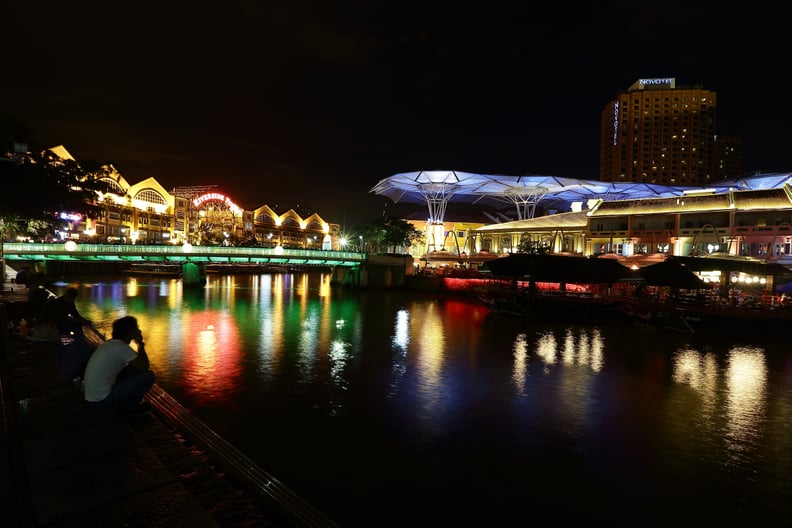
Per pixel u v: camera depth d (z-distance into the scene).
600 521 11.18
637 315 40.28
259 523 5.57
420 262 101.88
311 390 20.53
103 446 6.76
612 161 174.62
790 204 56.91
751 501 12.18
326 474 13.05
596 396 20.72
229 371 23.22
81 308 45.81
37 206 28.91
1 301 18.73
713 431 16.84
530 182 87.69
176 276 92.00
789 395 21.27
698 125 167.62
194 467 6.70
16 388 9.13
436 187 92.06
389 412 18.06
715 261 39.59
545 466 13.86
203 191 125.75
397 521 10.94
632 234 68.50
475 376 23.72
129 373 8.72
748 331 34.75
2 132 24.81
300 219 163.88
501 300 46.09
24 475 5.88
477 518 11.16
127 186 98.88
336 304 56.38
